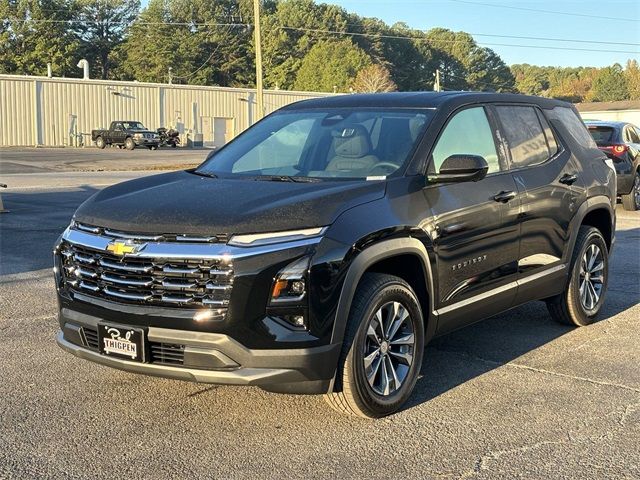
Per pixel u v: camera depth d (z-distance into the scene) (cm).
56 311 711
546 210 588
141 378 523
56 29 8931
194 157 3991
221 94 5800
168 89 5516
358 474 381
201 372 397
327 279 404
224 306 392
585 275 666
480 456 405
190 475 378
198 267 396
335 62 9562
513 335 649
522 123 602
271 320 396
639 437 433
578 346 616
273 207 416
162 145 5100
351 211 429
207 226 401
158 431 433
